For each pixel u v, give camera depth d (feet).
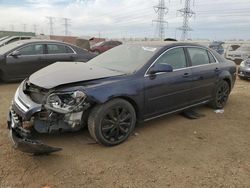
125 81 13.83
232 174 11.72
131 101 14.28
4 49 29.07
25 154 12.58
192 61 17.79
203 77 18.25
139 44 17.38
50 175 11.10
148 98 14.84
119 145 13.92
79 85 12.70
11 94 23.72
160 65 14.73
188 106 17.71
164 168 11.97
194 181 11.10
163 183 10.90
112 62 16.20
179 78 16.35
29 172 11.26
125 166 12.00
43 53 29.94
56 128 12.37
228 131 16.43
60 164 11.92
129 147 13.76
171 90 16.01
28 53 28.99
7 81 28.48
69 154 12.75
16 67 28.27
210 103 20.30
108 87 13.09
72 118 12.31
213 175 11.59
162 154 13.20
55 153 12.75
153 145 14.10
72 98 12.20
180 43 17.37
